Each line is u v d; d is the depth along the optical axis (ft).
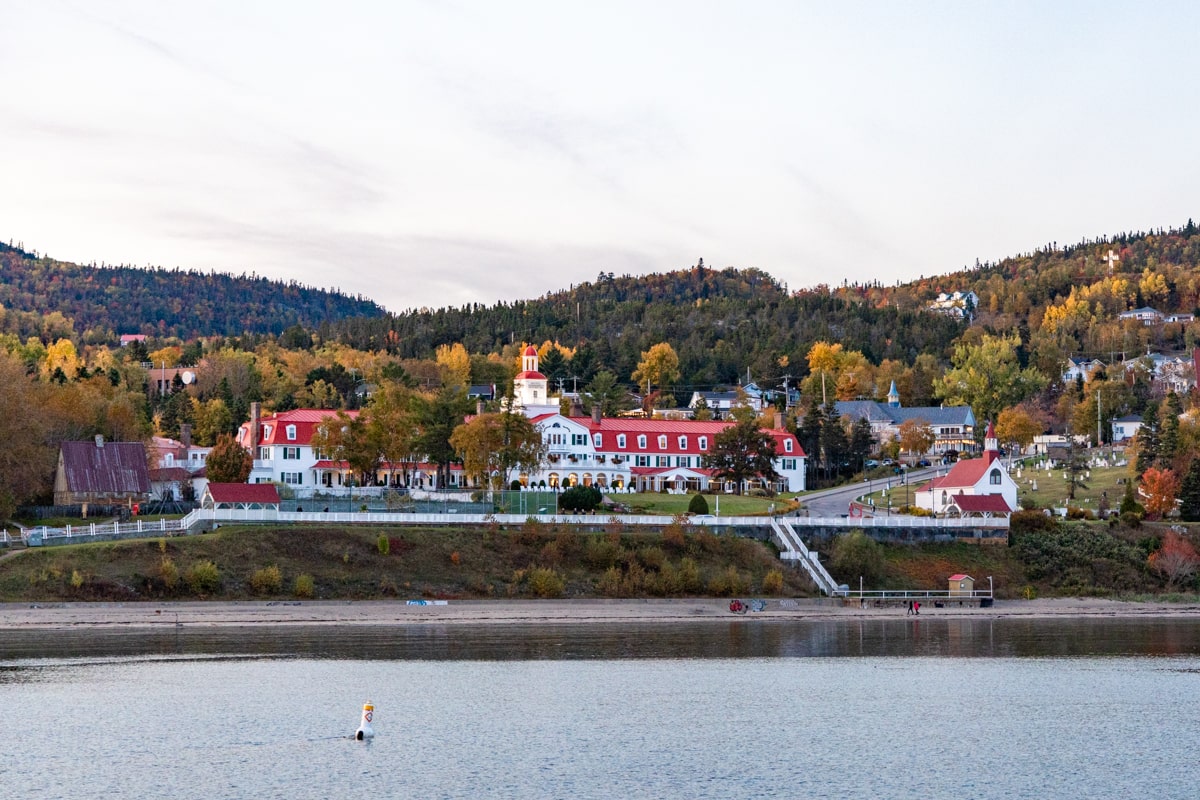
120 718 288.30
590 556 513.86
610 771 254.27
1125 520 613.11
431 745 272.10
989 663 387.55
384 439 603.67
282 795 234.17
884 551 563.07
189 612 431.02
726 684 345.92
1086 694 338.54
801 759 265.95
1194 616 510.17
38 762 252.01
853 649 412.57
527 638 417.69
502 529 528.22
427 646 394.93
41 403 611.06
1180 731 295.69
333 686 329.11
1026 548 579.89
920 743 281.74
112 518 547.90
